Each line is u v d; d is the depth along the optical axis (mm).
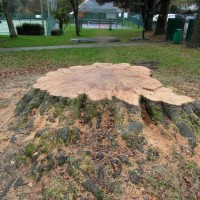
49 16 23766
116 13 36469
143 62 8641
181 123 2826
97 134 2754
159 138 2754
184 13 33281
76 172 2445
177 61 8750
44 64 8406
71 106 2924
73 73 3766
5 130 3373
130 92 3033
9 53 10469
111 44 13328
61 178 2461
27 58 9414
